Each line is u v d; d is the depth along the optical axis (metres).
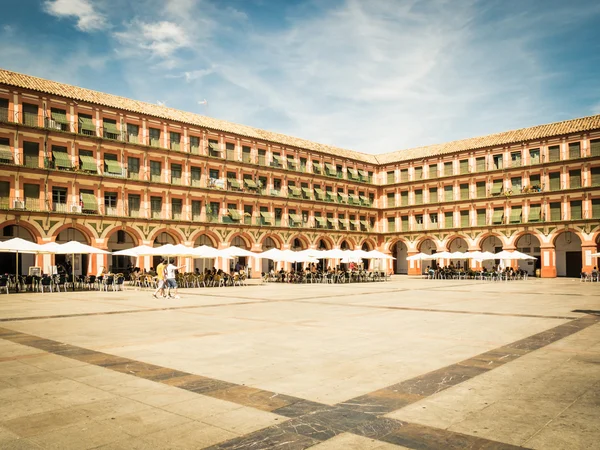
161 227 49.38
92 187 45.12
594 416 6.75
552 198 57.44
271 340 12.67
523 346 11.77
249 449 5.66
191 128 52.69
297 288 36.38
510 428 6.30
